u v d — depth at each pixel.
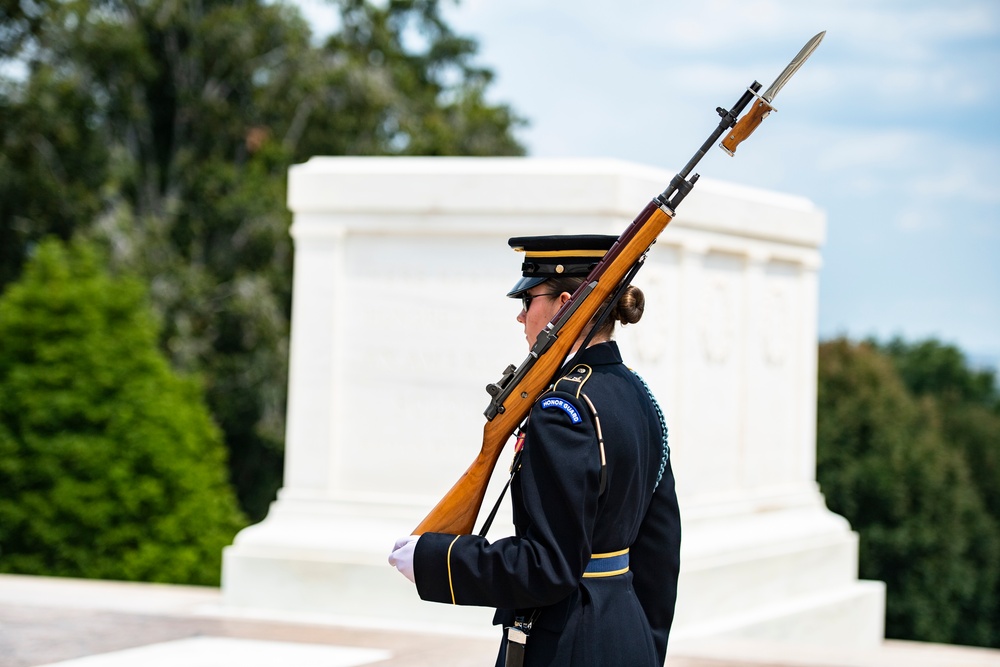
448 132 43.06
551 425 4.69
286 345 36.19
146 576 20.84
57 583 13.57
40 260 24.12
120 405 21.81
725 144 4.89
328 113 40.03
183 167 38.28
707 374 13.48
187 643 10.41
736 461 14.14
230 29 38.09
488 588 4.66
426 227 12.42
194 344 35.09
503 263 12.29
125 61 36.31
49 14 34.34
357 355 12.70
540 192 12.06
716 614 12.70
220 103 38.91
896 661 10.80
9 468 20.73
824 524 15.23
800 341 15.55
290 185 12.84
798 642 13.65
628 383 5.04
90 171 35.94
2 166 34.53
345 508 12.51
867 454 37.00
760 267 14.43
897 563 35.91
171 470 21.78
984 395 69.44
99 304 23.42
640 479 4.94
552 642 4.80
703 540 12.94
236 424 37.28
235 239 37.81
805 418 15.60
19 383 21.53
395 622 11.84
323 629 11.25
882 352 70.31
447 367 12.41
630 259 4.94
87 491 20.88
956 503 36.75
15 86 34.34
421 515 12.31
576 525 4.58
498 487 12.04
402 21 53.47
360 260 12.73
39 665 9.33
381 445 12.58
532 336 5.22
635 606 4.96
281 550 12.39
